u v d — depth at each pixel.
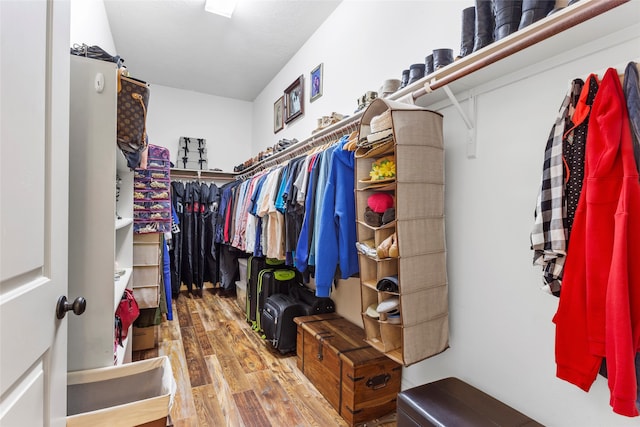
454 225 1.53
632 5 0.81
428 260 1.40
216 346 2.52
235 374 2.08
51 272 0.73
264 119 4.40
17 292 0.58
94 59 1.14
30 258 0.63
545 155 1.03
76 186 1.12
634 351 0.78
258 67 3.79
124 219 1.90
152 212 2.46
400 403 1.30
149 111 4.31
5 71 0.54
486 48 1.12
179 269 4.02
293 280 2.81
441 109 1.61
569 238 0.95
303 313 2.38
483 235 1.39
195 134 4.59
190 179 4.46
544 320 1.16
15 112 0.57
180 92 4.50
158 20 2.84
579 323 0.91
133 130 1.26
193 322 3.07
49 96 0.72
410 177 1.35
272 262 2.94
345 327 2.08
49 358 0.73
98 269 1.16
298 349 2.18
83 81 1.12
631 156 0.81
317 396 1.84
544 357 1.15
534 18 1.04
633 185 0.80
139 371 1.18
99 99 1.14
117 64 1.19
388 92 1.72
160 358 1.22
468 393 1.31
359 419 1.58
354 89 2.40
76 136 1.12
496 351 1.32
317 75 2.93
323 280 1.67
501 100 1.32
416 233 1.37
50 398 0.73
